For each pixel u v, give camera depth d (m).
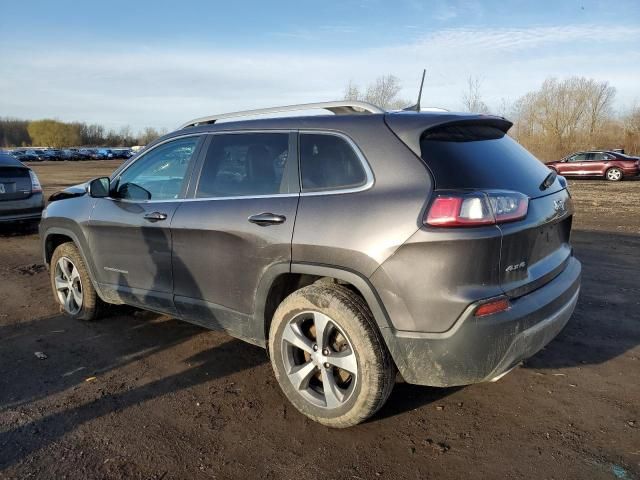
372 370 2.70
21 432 2.95
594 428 2.90
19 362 3.89
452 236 2.47
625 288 5.47
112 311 4.84
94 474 2.58
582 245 7.96
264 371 3.69
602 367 3.64
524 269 2.73
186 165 3.72
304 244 2.88
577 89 47.62
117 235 4.09
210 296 3.48
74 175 30.53
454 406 3.17
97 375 3.66
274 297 3.21
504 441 2.80
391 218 2.62
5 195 9.00
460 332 2.51
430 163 2.68
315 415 2.95
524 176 2.97
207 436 2.90
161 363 3.84
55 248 5.09
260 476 2.56
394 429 2.94
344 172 2.90
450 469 2.58
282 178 3.14
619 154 24.38
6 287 5.95
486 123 3.18
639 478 2.48
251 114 3.54
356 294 2.85
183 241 3.57
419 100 3.33
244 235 3.17
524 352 2.67
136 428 2.99
